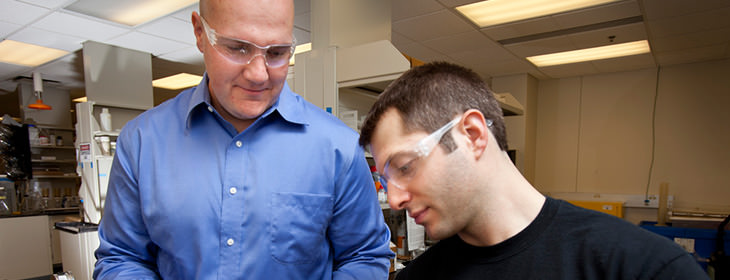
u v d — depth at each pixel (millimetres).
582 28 3816
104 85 4355
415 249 2117
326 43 2301
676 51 4504
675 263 473
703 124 4906
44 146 6043
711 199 4832
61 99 6457
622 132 5445
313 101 2137
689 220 4172
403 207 590
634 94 5383
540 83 6094
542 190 5984
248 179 897
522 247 571
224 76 771
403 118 559
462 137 551
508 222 585
